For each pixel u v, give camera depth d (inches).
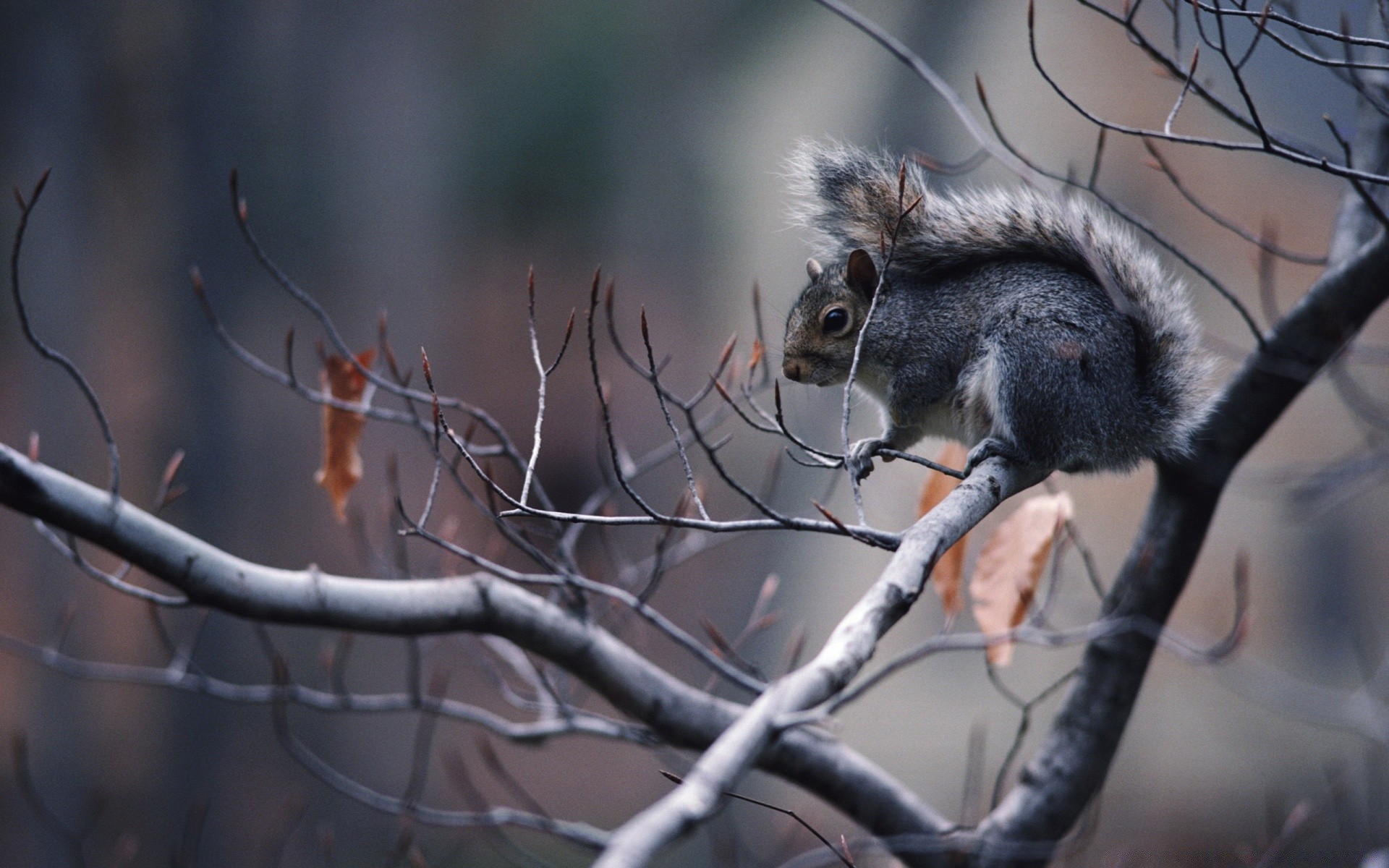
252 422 669.3
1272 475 374.6
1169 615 222.4
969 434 209.6
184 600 176.7
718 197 736.3
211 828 603.2
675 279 737.0
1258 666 380.5
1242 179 638.5
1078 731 227.8
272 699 224.7
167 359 657.6
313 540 666.2
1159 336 203.8
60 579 587.8
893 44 204.2
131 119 659.4
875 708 610.5
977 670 616.1
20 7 616.7
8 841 570.3
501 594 197.6
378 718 645.9
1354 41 149.2
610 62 753.6
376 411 199.3
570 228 750.5
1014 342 200.7
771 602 636.1
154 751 604.4
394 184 743.1
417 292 742.5
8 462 163.8
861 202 218.2
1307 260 204.2
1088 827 232.1
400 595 189.0
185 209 674.2
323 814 620.7
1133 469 203.0
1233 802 587.8
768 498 230.1
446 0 753.6
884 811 223.1
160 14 662.5
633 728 216.7
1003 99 636.7
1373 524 653.3
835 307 222.7
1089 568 197.2
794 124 713.6
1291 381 205.8
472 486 561.3
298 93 714.2
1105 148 622.2
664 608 657.6
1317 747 605.6
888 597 115.5
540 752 660.7
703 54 745.0
